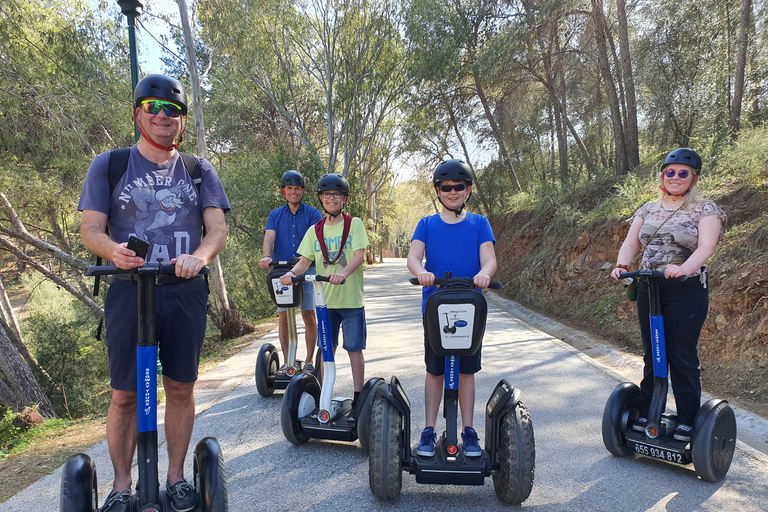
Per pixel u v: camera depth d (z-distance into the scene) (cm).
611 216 1062
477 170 2428
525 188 2328
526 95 1967
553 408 481
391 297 1536
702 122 1263
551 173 1764
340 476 343
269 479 341
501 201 2286
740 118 1034
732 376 550
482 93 1977
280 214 546
